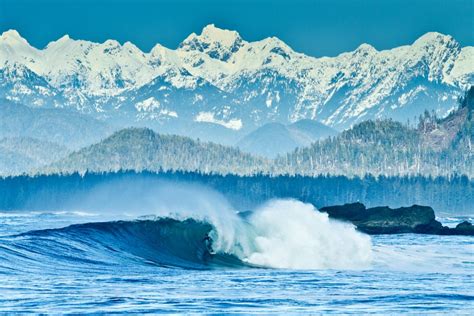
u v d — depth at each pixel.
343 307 195.88
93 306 188.88
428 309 195.75
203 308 190.12
